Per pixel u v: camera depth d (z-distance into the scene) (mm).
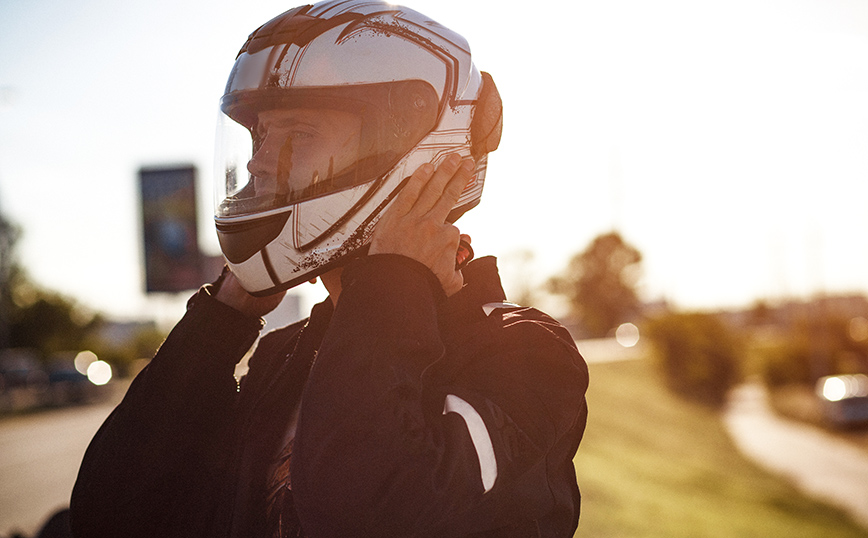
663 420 30703
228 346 1551
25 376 37000
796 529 14164
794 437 30016
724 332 45656
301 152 1406
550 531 1276
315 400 1117
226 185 1499
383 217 1292
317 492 1069
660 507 13203
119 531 1480
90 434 18859
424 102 1419
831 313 53531
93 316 57156
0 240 51844
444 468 1070
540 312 1411
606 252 76875
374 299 1176
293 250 1418
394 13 1475
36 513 9352
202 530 1506
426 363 1170
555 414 1202
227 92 1465
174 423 1486
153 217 10789
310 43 1396
